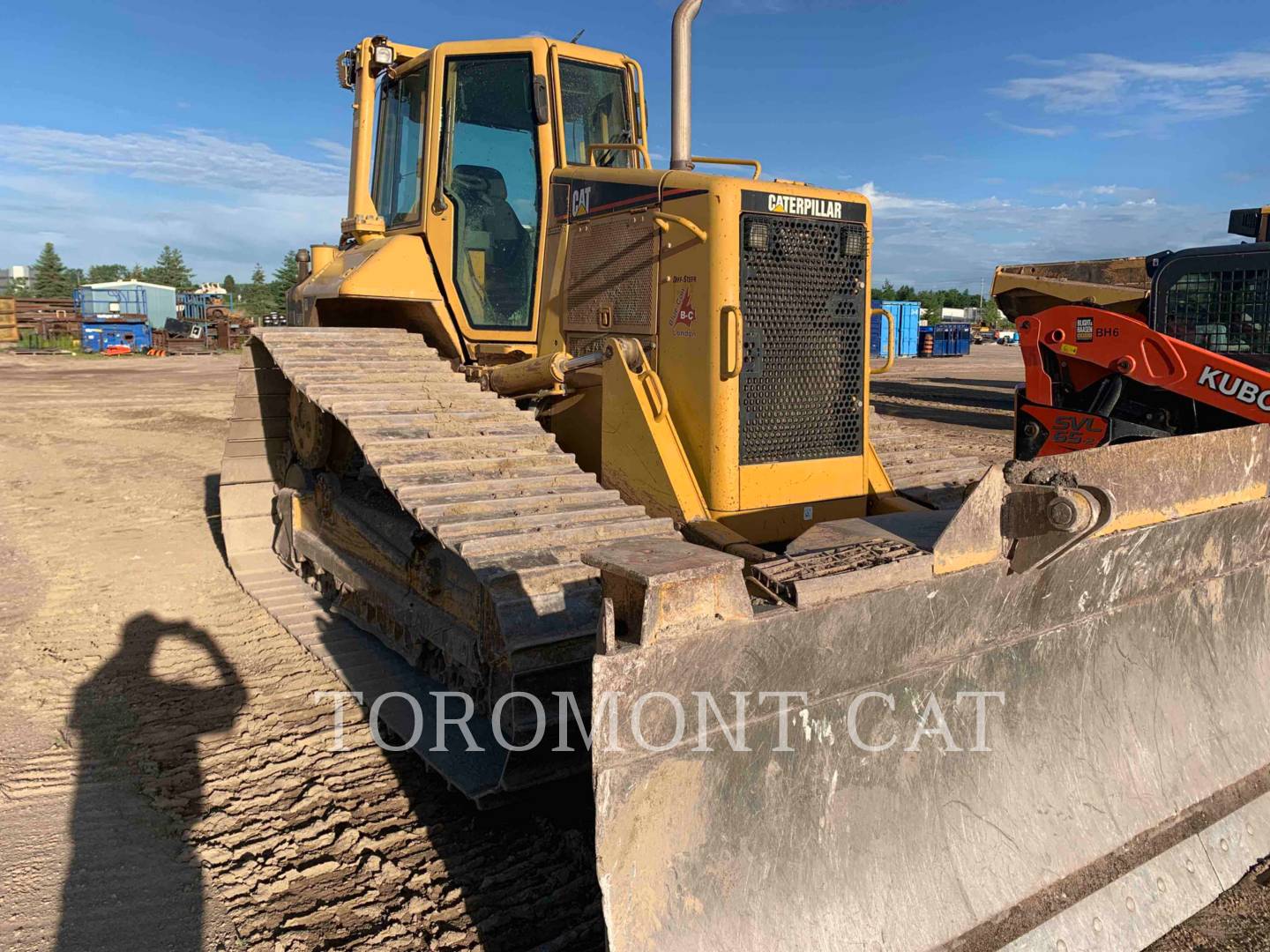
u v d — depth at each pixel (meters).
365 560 5.02
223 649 5.18
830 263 3.98
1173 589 3.33
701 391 3.73
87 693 4.59
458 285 4.90
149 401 19.05
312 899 2.98
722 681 2.20
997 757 2.83
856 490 4.16
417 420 3.97
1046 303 7.52
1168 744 3.25
